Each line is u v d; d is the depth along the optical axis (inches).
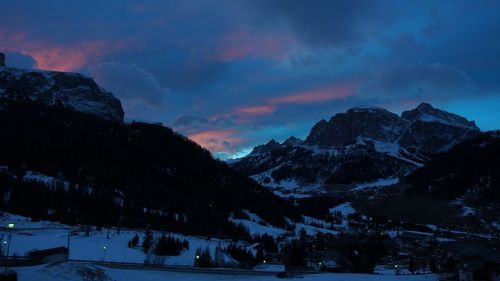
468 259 4662.9
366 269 5802.2
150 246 6013.8
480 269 4072.3
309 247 7839.6
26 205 7445.9
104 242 5925.2
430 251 7834.6
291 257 6038.4
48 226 6717.5
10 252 4392.2
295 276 4350.4
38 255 3754.9
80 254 4963.1
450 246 7381.9
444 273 4596.5
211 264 5413.4
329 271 5585.6
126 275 3629.4
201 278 4072.3
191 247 6653.5
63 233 6259.8
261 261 6412.4
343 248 7824.8
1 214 6879.9
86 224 7416.3
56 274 3009.4
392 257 7396.7
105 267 3887.8
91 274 3216.0
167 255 5772.6
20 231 6082.7
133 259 5157.5
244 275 4340.6
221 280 4050.2
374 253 7076.8
